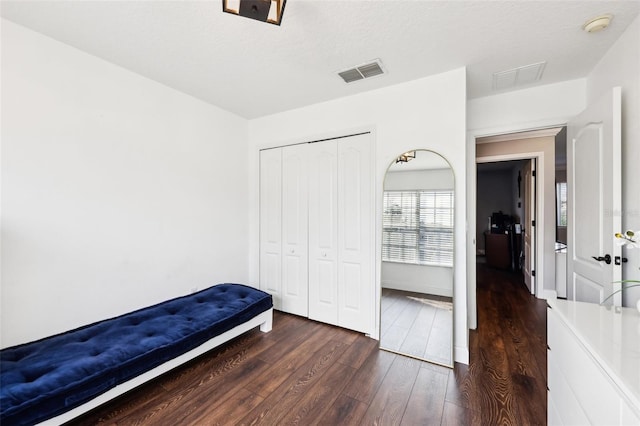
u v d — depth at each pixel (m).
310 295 3.11
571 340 1.21
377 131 2.65
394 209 2.56
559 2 1.54
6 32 1.73
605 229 1.84
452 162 2.32
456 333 2.28
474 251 2.93
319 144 3.04
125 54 2.10
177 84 2.59
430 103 2.40
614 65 1.92
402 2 1.54
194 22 1.74
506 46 1.96
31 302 1.83
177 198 2.73
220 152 3.17
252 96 2.85
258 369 2.14
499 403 1.76
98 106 2.15
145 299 2.46
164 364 1.85
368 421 1.62
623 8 1.58
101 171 2.17
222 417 1.65
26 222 1.81
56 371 1.45
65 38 1.91
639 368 0.88
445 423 1.60
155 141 2.54
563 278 3.87
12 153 1.76
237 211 3.40
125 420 1.61
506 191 7.39
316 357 2.31
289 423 1.61
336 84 2.57
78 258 2.05
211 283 3.07
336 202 2.93
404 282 2.50
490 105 2.78
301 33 1.83
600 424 0.96
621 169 1.76
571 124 2.39
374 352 2.40
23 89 1.79
